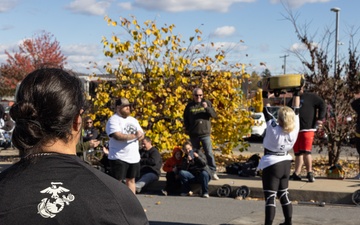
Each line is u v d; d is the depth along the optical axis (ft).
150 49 44.14
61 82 5.75
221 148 46.93
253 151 67.05
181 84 44.98
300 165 35.86
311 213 28.99
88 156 40.40
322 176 38.55
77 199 5.29
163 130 44.04
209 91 45.21
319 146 44.57
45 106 5.58
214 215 28.68
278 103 42.29
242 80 45.91
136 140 28.94
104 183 5.53
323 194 31.99
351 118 42.98
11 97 128.47
